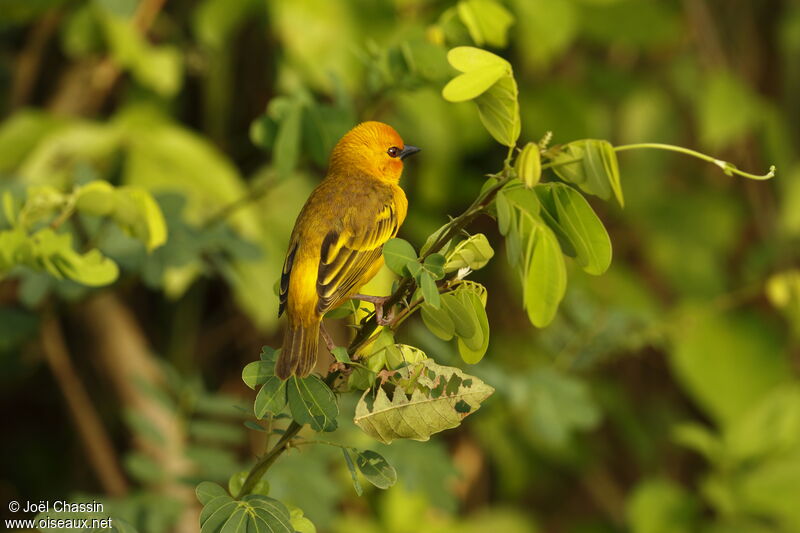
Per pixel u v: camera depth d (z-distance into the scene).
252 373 5.05
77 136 9.97
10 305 10.30
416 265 4.63
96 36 10.51
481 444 13.15
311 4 10.05
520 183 4.60
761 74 14.62
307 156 8.51
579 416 9.41
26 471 13.04
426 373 4.90
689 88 13.80
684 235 13.68
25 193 8.23
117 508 7.86
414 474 8.48
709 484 11.74
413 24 9.95
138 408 11.20
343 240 6.00
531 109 12.31
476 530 12.69
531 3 10.96
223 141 11.65
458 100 4.52
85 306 10.98
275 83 10.86
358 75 10.16
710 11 14.42
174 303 12.09
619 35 12.66
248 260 8.65
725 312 13.57
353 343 5.05
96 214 6.66
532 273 4.67
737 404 13.17
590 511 13.89
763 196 14.06
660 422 14.12
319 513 8.01
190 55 11.27
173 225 8.41
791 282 10.81
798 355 13.65
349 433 8.84
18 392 13.10
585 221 4.60
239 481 5.35
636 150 13.57
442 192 11.84
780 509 11.41
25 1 10.20
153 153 9.99
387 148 6.86
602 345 10.52
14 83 11.99
